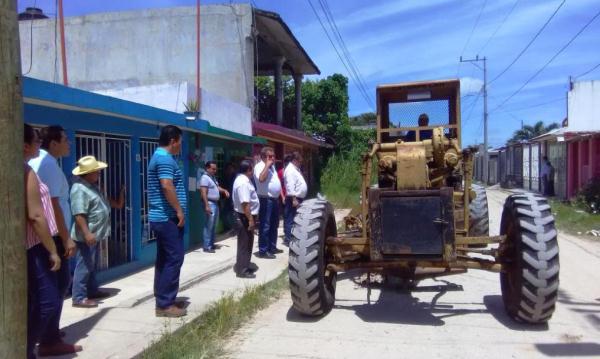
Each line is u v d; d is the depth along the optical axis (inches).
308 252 223.3
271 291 282.7
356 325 225.8
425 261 211.9
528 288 207.2
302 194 428.8
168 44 637.9
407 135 293.9
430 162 241.1
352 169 973.2
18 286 112.3
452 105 289.1
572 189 871.1
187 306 247.0
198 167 435.8
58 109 263.4
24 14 677.9
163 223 225.8
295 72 853.2
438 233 208.7
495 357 187.2
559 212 663.1
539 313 211.0
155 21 640.4
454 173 265.9
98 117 295.4
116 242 322.3
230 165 487.5
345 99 1083.3
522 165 1357.0
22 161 113.3
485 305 254.7
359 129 1198.3
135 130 334.3
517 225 213.6
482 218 378.3
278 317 239.9
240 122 558.3
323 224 231.5
